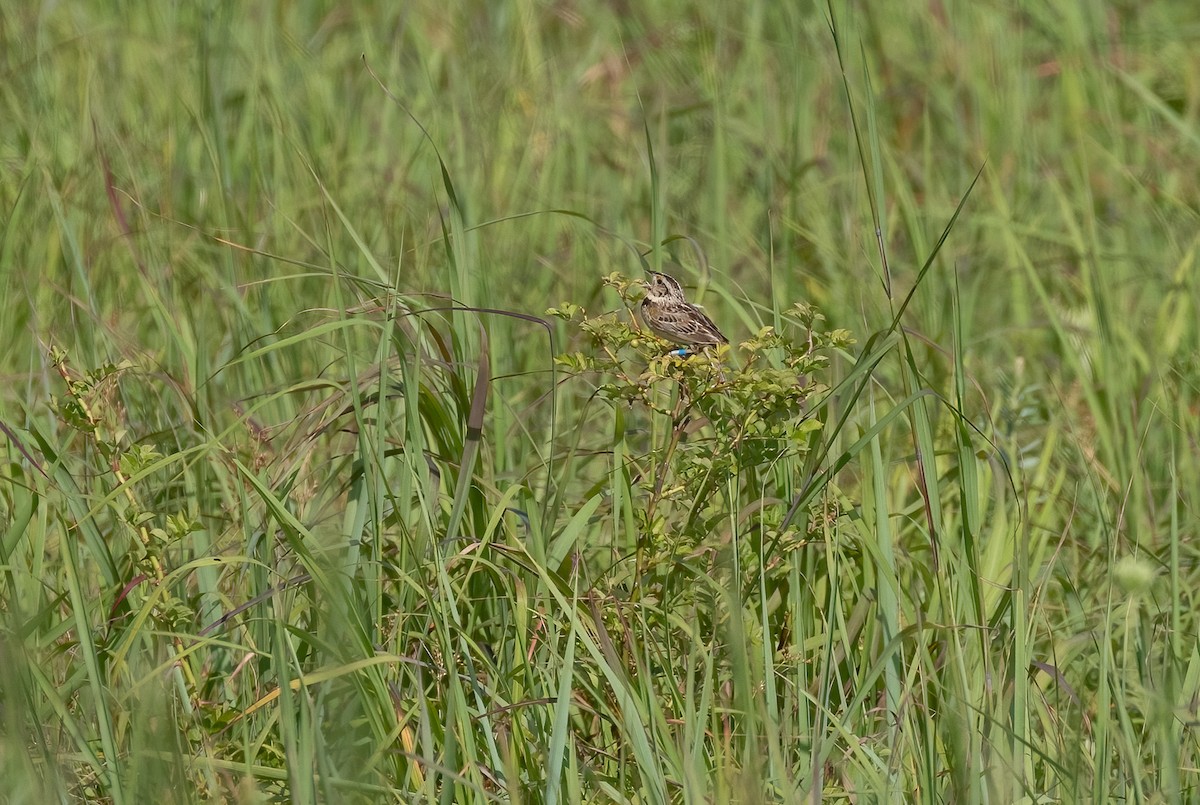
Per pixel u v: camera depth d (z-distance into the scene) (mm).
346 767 8266
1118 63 20156
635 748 8219
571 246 14969
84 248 13516
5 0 18438
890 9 22062
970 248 16328
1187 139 18047
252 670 9531
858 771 8664
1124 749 8688
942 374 13414
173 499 11000
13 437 9633
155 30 19875
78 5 20094
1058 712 9078
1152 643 9570
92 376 9812
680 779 8266
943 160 18594
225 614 9734
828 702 9102
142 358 11914
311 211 14438
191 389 11461
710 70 18000
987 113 18969
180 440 11258
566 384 12789
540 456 10562
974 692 9039
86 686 8844
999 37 20781
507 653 9469
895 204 15500
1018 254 15375
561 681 8344
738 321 14062
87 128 15125
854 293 13789
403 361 9438
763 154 17250
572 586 9484
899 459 11578
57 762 8008
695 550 9547
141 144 15602
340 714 8359
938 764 8820
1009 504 12047
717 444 9477
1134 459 11406
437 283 13109
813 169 17547
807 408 10445
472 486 9914
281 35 18750
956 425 9570
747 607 9781
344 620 8281
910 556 10688
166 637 9352
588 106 18203
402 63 19031
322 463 10492
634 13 21453
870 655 9430
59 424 11656
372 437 9891
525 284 14180
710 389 9320
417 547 9375
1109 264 16141
